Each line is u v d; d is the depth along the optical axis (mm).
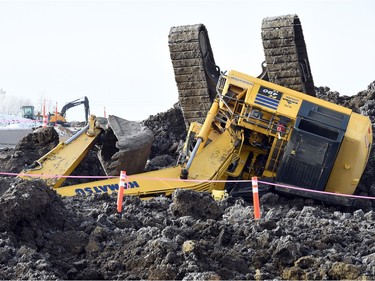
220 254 22719
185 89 43625
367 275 21391
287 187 34562
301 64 42344
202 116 43844
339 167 35031
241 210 28484
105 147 36438
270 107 35312
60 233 23781
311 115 34969
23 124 83375
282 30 41250
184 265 21469
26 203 23688
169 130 48406
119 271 21922
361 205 36438
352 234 25594
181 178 33500
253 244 23828
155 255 21953
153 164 43250
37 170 33969
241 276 21859
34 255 22094
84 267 22422
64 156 34656
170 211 27719
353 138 34781
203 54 43406
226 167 34844
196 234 24531
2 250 21875
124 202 28844
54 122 86625
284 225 26219
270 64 41906
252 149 36312
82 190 32531
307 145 34750
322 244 24188
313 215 28766
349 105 51094
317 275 21531
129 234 24281
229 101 36156
